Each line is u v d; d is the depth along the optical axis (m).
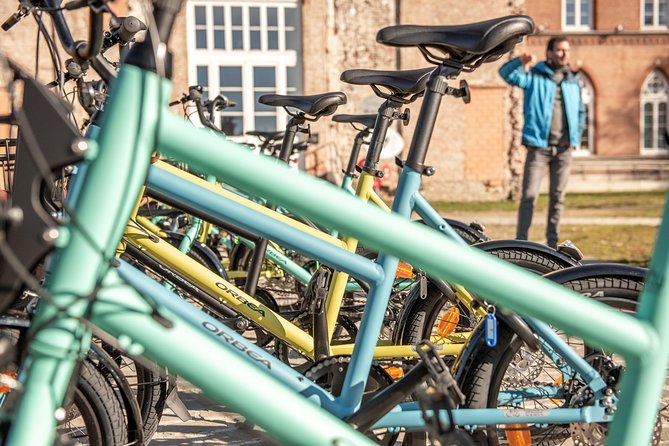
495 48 2.15
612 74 23.77
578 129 6.63
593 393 1.99
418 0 15.80
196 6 13.20
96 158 1.14
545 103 6.54
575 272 2.07
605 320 1.29
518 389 2.09
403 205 2.22
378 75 2.71
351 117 3.62
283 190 1.20
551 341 1.98
